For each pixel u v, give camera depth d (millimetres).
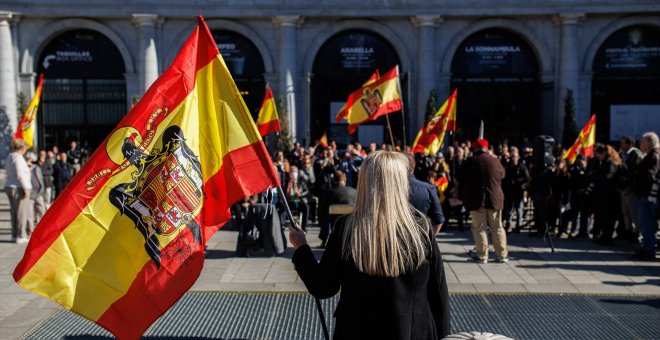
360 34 25656
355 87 25984
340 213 10633
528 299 7859
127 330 4020
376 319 3021
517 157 13344
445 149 24984
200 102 4402
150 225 4164
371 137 25859
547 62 25188
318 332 6617
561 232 12602
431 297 3236
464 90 25938
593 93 25797
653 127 25719
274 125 14211
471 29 25156
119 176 4137
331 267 3182
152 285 4113
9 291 8195
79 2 24094
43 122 25219
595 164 11875
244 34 25000
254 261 10211
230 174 4371
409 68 25125
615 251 10938
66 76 25156
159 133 4266
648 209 10117
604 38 25031
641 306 7531
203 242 4320
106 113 25438
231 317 7137
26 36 24344
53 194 18016
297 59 25078
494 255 10609
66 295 3943
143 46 24281
